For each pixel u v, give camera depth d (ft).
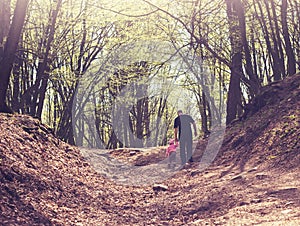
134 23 81.71
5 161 25.85
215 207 24.40
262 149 36.86
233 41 61.72
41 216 20.85
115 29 85.15
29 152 31.65
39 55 68.90
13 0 66.08
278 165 30.78
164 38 74.74
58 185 27.48
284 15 59.06
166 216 24.71
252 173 31.17
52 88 91.86
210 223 20.72
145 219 24.29
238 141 43.47
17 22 42.19
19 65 74.23
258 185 26.55
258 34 86.94
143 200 29.48
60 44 80.64
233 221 19.92
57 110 100.68
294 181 25.48
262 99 48.55
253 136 41.78
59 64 87.35
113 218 24.06
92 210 25.12
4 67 42.01
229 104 62.80
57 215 22.06
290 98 43.50
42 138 38.37
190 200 27.30
